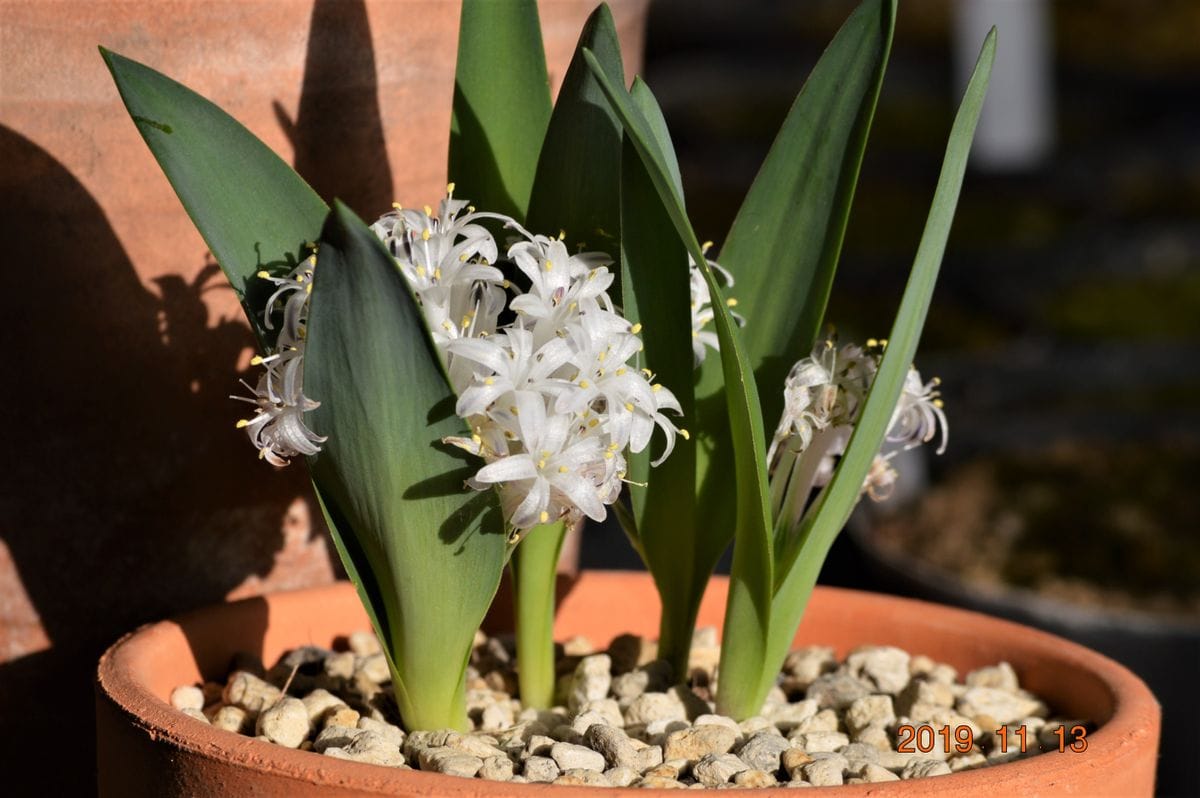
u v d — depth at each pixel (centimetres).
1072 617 74
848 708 49
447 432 43
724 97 263
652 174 44
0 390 50
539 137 49
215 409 51
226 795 42
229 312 50
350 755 44
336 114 50
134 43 48
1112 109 245
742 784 44
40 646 51
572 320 44
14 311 49
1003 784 42
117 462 51
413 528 44
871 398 45
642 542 49
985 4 202
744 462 46
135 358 50
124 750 44
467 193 48
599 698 49
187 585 52
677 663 50
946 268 182
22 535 51
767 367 48
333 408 43
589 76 46
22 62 47
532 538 48
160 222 49
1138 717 45
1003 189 209
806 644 53
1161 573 88
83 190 49
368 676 50
